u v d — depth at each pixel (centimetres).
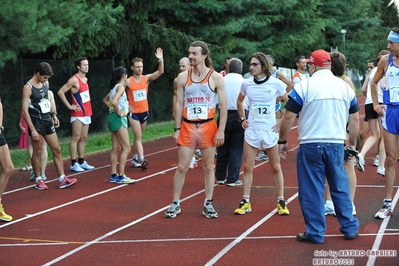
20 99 2038
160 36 2797
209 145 915
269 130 915
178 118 929
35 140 1188
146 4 2642
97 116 2459
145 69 2895
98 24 1945
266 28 3541
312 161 754
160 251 752
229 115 1166
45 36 1617
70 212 1001
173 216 934
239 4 3059
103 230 871
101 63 2481
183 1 3039
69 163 1598
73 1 1889
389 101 863
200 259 712
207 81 898
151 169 1457
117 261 717
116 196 1127
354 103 773
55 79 2247
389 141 870
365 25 5516
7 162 931
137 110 1403
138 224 901
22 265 713
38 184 1216
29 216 980
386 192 888
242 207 947
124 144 1248
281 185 931
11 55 1608
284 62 4431
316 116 748
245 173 946
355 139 793
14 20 1557
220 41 3142
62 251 769
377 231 809
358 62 5541
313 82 752
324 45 4888
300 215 924
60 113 2269
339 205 772
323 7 5288
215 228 859
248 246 760
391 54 863
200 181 1252
